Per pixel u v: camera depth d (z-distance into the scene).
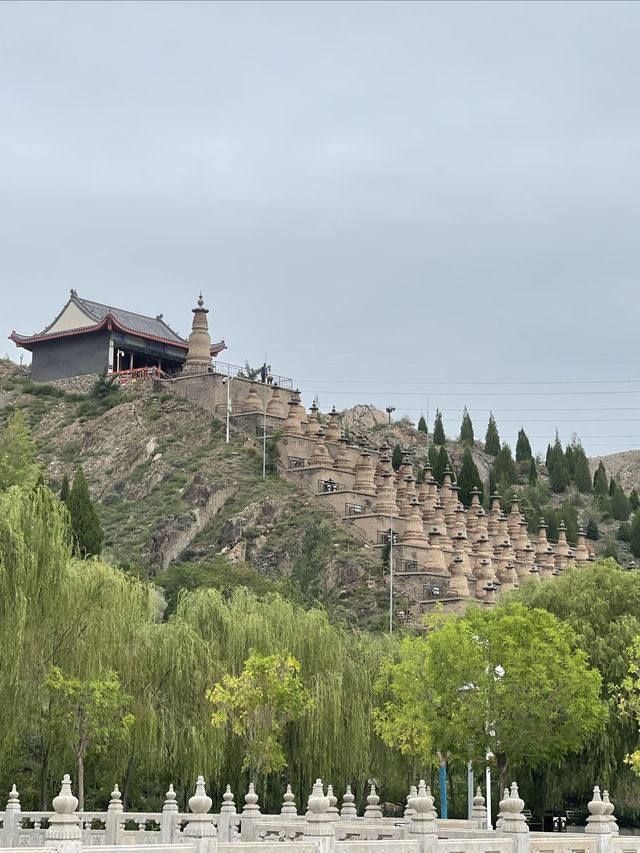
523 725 65.88
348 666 78.50
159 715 68.62
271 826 51.53
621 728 73.06
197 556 135.88
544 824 74.31
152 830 59.47
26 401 175.62
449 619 72.25
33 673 61.69
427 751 72.62
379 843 39.91
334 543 133.25
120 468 154.12
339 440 154.00
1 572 57.03
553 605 79.88
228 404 153.62
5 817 53.41
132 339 179.38
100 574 66.62
